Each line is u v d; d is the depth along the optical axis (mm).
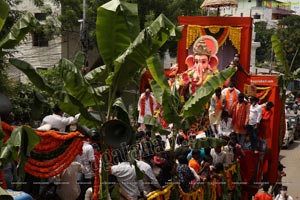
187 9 30516
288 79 15344
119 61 7281
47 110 9180
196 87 15406
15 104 14070
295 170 22859
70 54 27453
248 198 14945
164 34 7492
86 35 20672
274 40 14953
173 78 16266
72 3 25500
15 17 16422
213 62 15797
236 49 15938
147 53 7270
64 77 7219
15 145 6363
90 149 9141
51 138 7684
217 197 11922
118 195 7926
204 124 14008
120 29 7609
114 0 7570
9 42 7102
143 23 27672
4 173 7625
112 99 7641
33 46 26906
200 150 11930
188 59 16031
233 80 15367
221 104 14156
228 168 12602
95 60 28109
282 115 15531
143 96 14891
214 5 17016
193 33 16047
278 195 13148
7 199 5488
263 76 15641
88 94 7426
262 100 15656
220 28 15922
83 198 9156
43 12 25609
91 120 7598
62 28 25781
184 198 9859
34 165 7594
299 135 35375
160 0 28125
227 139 12836
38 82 7301
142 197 8484
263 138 15203
